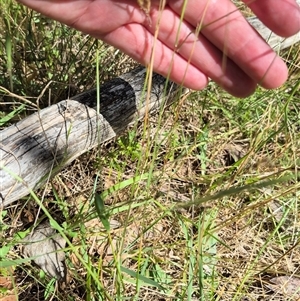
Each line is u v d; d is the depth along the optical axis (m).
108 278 0.22
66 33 0.30
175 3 0.19
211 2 0.18
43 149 0.21
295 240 0.25
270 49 0.19
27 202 0.22
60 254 0.22
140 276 0.20
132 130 0.26
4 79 0.27
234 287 0.23
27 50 0.28
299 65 0.30
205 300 0.22
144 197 0.23
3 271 0.21
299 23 0.18
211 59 0.20
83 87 0.28
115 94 0.24
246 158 0.24
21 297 0.22
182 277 0.22
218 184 0.24
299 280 0.24
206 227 0.22
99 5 0.19
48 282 0.22
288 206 0.25
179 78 0.20
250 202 0.25
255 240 0.24
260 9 0.18
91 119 0.23
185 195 0.26
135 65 0.30
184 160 0.26
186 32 0.19
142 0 0.18
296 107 0.31
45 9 0.19
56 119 0.22
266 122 0.29
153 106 0.25
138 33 0.20
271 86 0.20
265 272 0.24
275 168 0.26
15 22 0.28
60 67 0.29
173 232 0.24
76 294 0.22
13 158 0.20
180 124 0.29
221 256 0.24
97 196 0.16
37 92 0.27
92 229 0.23
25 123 0.21
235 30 0.18
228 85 0.20
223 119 0.28
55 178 0.25
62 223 0.23
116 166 0.26
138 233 0.23
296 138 0.27
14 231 0.23
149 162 0.24
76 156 0.23
